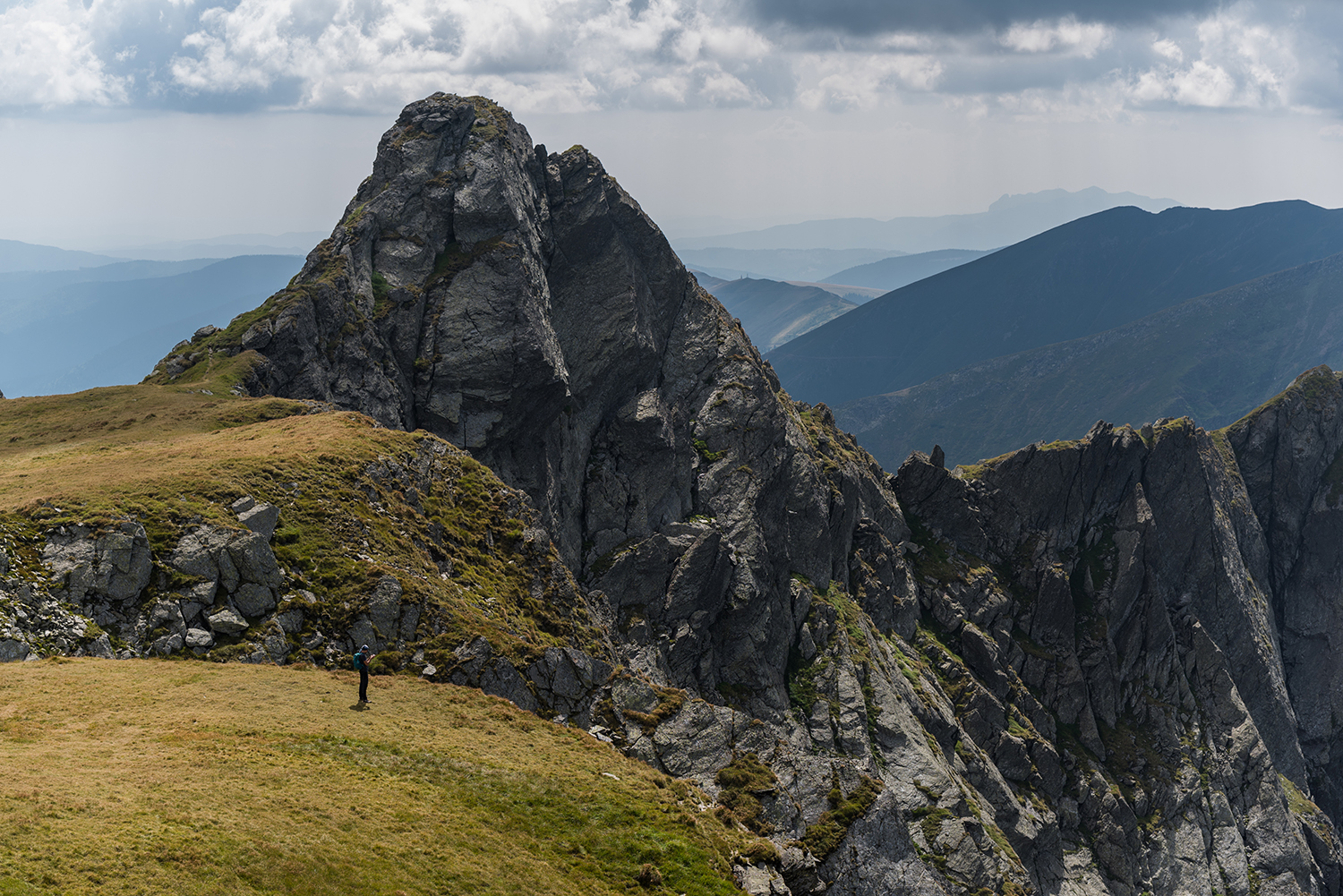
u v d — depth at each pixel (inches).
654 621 4589.1
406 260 4889.3
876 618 5831.7
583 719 2377.0
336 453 2974.9
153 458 2871.6
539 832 1705.2
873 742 4736.7
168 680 1941.4
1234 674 7573.8
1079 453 7111.2
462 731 2015.3
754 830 2074.3
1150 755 6304.1
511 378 4653.1
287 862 1315.2
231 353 4200.3
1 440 3422.7
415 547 2832.2
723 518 5216.5
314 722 1854.1
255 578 2326.5
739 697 4626.0
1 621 1973.4
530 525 3400.6
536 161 5629.9
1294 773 7716.5
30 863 1115.9
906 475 7076.8
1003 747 5551.2
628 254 5625.0
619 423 5260.8
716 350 5876.0
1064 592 6599.4
